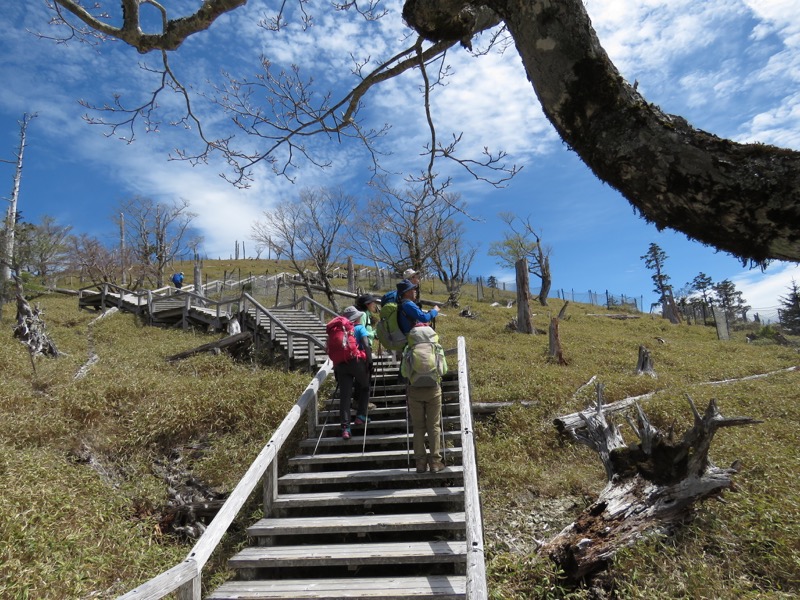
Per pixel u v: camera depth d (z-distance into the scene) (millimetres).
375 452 6488
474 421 8961
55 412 8406
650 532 5168
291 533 5039
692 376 12547
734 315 57812
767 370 12914
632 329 26406
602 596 4781
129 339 16516
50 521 5383
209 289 36938
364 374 6930
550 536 5875
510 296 47344
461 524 4949
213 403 9008
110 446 7922
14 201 28594
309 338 11547
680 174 1491
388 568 5125
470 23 2385
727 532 5203
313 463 6379
